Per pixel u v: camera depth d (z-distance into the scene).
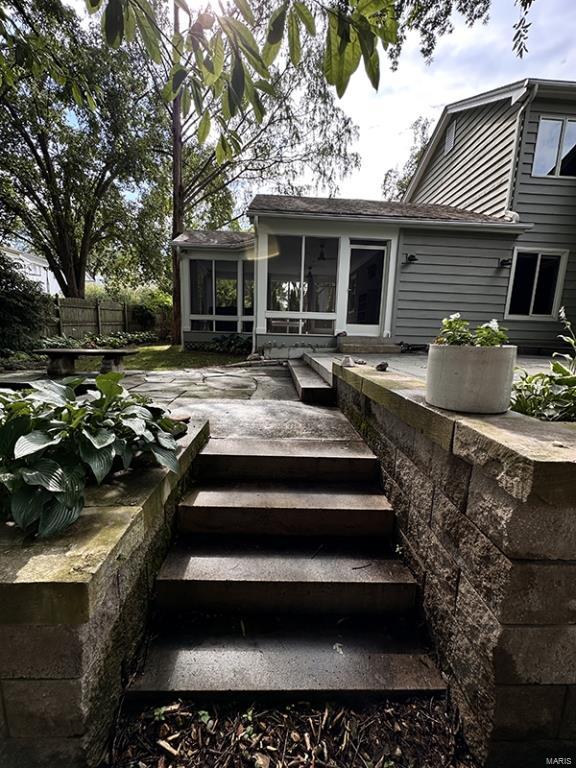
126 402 1.58
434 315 7.14
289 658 1.34
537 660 0.99
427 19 3.91
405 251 6.96
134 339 11.84
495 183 7.14
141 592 1.36
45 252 12.02
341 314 7.12
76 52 5.91
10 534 1.02
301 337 7.15
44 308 8.06
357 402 2.62
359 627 1.50
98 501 1.24
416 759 1.08
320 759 1.07
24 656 0.91
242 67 0.99
